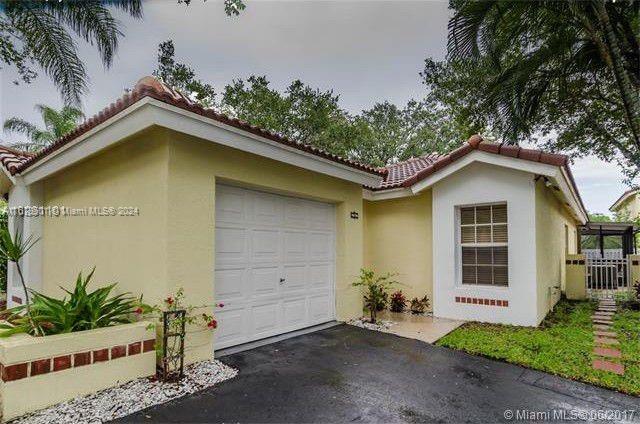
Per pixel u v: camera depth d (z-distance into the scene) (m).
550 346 5.56
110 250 5.38
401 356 5.21
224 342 5.30
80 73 7.81
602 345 5.69
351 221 7.54
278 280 6.20
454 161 7.47
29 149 17.75
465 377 4.46
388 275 8.05
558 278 10.17
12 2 6.97
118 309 4.39
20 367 3.31
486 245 7.46
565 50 6.74
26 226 7.41
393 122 29.14
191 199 4.68
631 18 6.46
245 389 4.03
